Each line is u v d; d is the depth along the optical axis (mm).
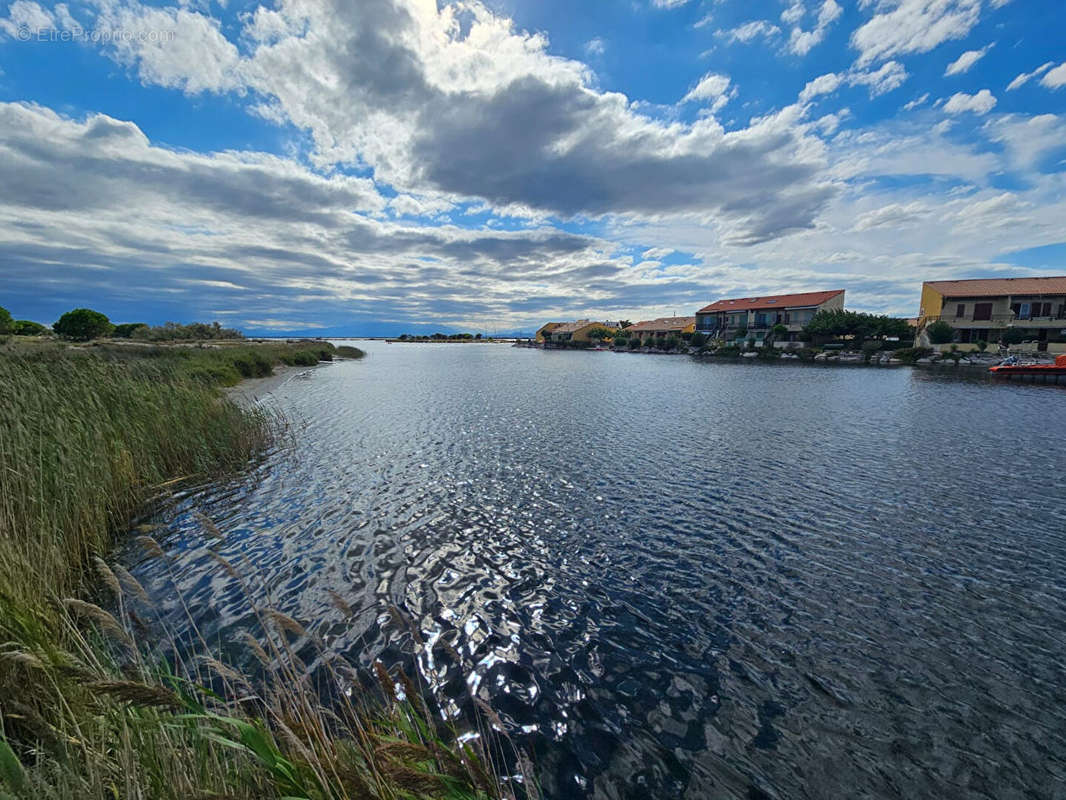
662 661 5715
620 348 101250
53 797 2203
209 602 6672
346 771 2402
